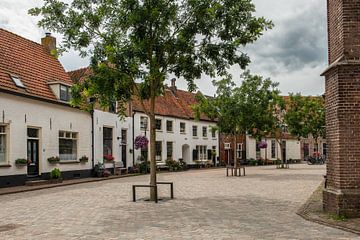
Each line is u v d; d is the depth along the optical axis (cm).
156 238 759
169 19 1277
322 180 2116
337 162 945
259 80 2616
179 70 1365
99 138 2830
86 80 1308
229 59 1346
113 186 1966
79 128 2598
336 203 930
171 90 4319
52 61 2642
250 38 1308
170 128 3828
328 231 803
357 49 930
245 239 739
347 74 934
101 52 1311
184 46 1305
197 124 4250
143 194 1542
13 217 1033
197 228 848
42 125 2219
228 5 1280
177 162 3712
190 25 1301
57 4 1287
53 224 924
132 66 1224
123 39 1288
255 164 4888
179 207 1162
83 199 1405
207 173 3097
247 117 2536
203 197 1401
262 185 1848
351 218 913
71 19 1294
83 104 1397
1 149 1925
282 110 3697
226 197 1391
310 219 929
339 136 933
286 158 5547
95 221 952
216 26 1312
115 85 1217
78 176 2558
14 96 1997
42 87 2314
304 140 5778
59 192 1694
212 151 4481
